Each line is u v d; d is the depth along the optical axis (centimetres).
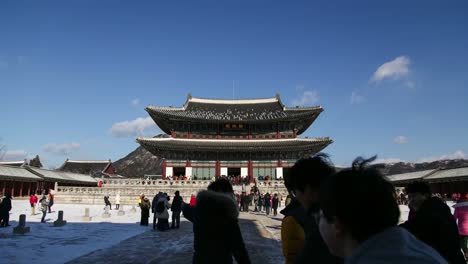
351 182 258
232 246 618
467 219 1349
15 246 1894
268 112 8438
